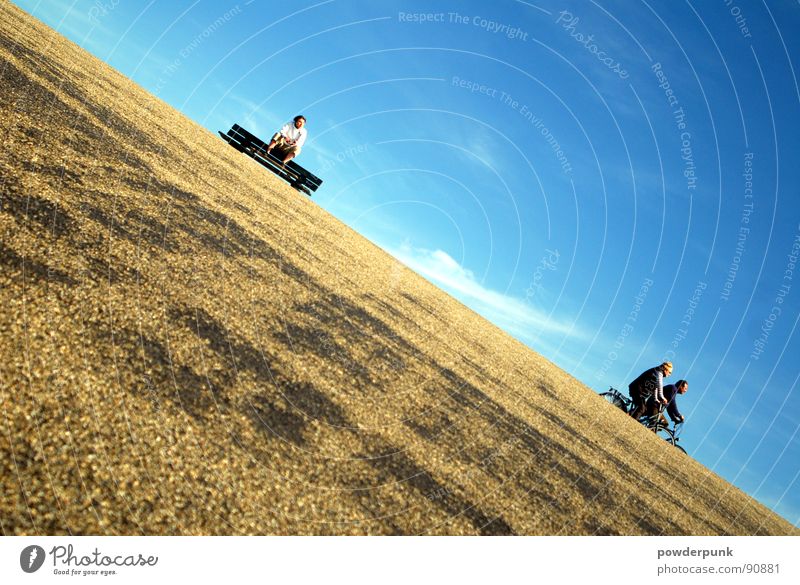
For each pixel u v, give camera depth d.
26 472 3.08
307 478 4.10
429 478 4.88
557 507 5.50
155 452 3.63
